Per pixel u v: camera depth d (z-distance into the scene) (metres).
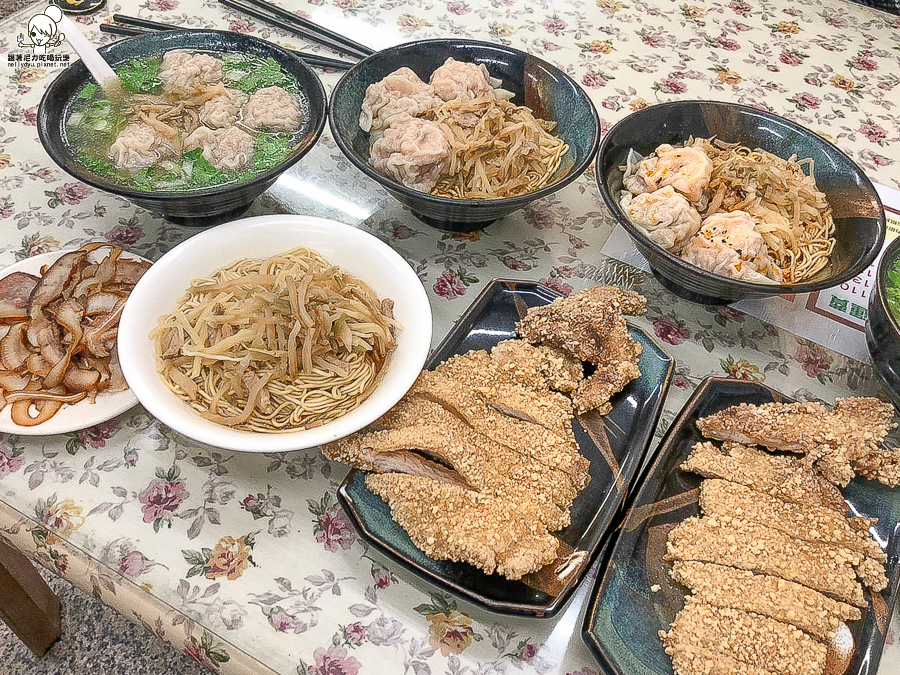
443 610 0.38
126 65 0.58
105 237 0.54
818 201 0.53
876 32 0.79
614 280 0.55
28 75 0.66
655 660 0.37
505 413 0.45
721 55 0.74
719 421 0.45
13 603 0.58
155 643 0.69
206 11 0.74
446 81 0.57
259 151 0.53
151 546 0.40
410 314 0.45
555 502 0.41
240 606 0.38
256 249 0.48
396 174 0.52
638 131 0.55
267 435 0.39
